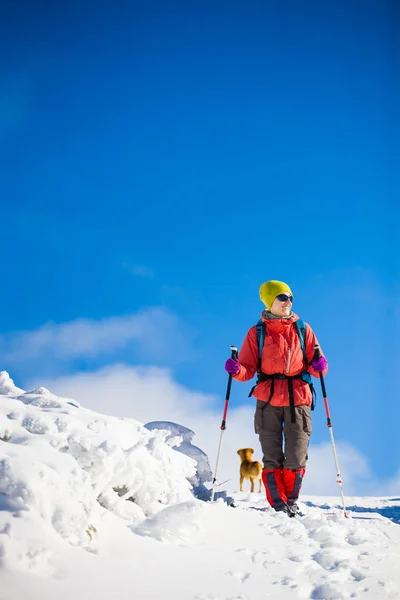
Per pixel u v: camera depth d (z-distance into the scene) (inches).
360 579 106.6
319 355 210.8
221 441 210.5
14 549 90.1
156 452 152.6
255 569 108.3
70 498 105.2
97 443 130.2
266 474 204.4
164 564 104.0
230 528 137.5
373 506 266.2
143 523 122.5
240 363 216.1
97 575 93.0
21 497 98.9
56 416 133.3
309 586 101.1
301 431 203.5
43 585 86.7
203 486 199.5
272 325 210.5
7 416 130.3
